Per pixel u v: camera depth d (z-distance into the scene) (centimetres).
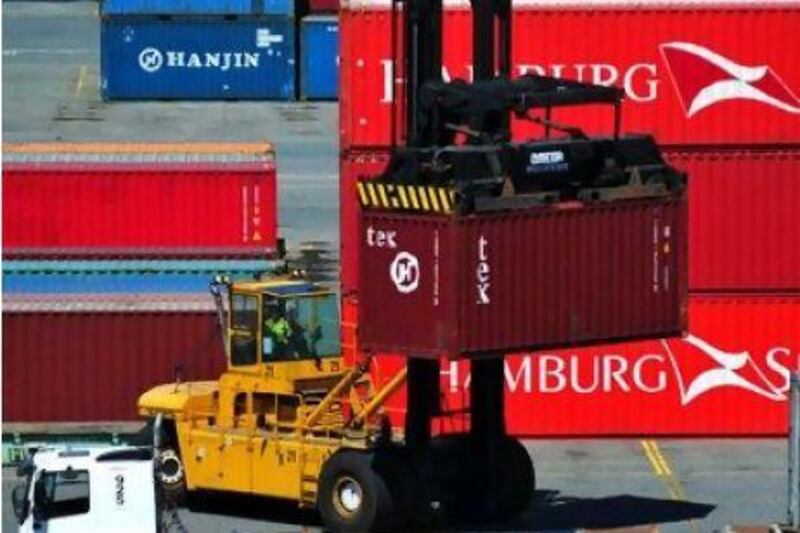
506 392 14888
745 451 14738
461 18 14488
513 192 12269
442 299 12181
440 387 13538
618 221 12606
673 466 14388
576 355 14888
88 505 11419
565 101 12444
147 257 17338
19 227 17200
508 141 12525
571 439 14950
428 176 12219
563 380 14900
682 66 14775
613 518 13150
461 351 12181
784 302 14925
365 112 14625
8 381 14988
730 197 14888
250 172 17400
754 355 14950
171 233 17388
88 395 15038
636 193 12625
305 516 13138
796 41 14800
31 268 17050
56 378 15025
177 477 13288
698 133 14838
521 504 13012
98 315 14988
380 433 12719
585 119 14762
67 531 11388
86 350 15012
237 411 13188
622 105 14738
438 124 12431
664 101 14812
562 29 14675
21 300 15200
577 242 12494
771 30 14800
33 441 14325
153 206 17362
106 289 16988
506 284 12300
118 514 11400
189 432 13225
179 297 15300
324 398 13000
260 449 12975
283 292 13075
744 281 14925
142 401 13438
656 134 14838
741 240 14900
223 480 13125
